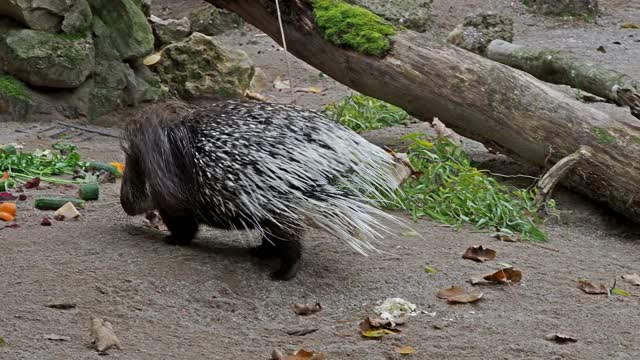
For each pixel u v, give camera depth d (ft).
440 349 16.08
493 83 26.61
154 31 41.27
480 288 19.11
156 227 21.49
